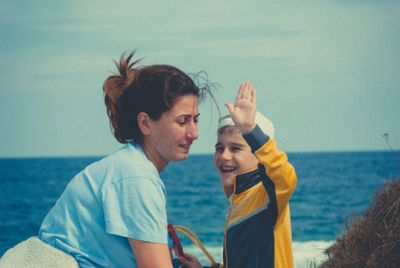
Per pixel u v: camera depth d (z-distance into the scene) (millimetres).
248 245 2779
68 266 1944
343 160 121875
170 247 2445
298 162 114312
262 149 2408
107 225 1942
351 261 4281
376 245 4223
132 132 2236
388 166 87562
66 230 2025
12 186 65875
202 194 54000
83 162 129875
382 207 4508
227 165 3010
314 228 25594
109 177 2037
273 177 2465
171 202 46562
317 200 44469
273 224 2637
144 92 2143
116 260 2020
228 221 2967
